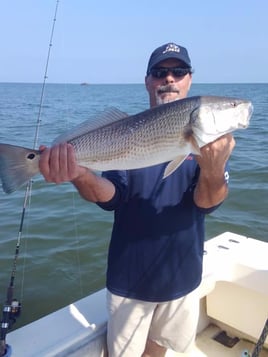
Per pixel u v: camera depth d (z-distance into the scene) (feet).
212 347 4.91
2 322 3.46
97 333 3.71
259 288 4.61
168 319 3.58
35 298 6.81
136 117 3.16
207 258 4.98
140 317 3.52
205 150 2.99
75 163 2.88
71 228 9.50
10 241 8.77
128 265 3.44
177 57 3.59
